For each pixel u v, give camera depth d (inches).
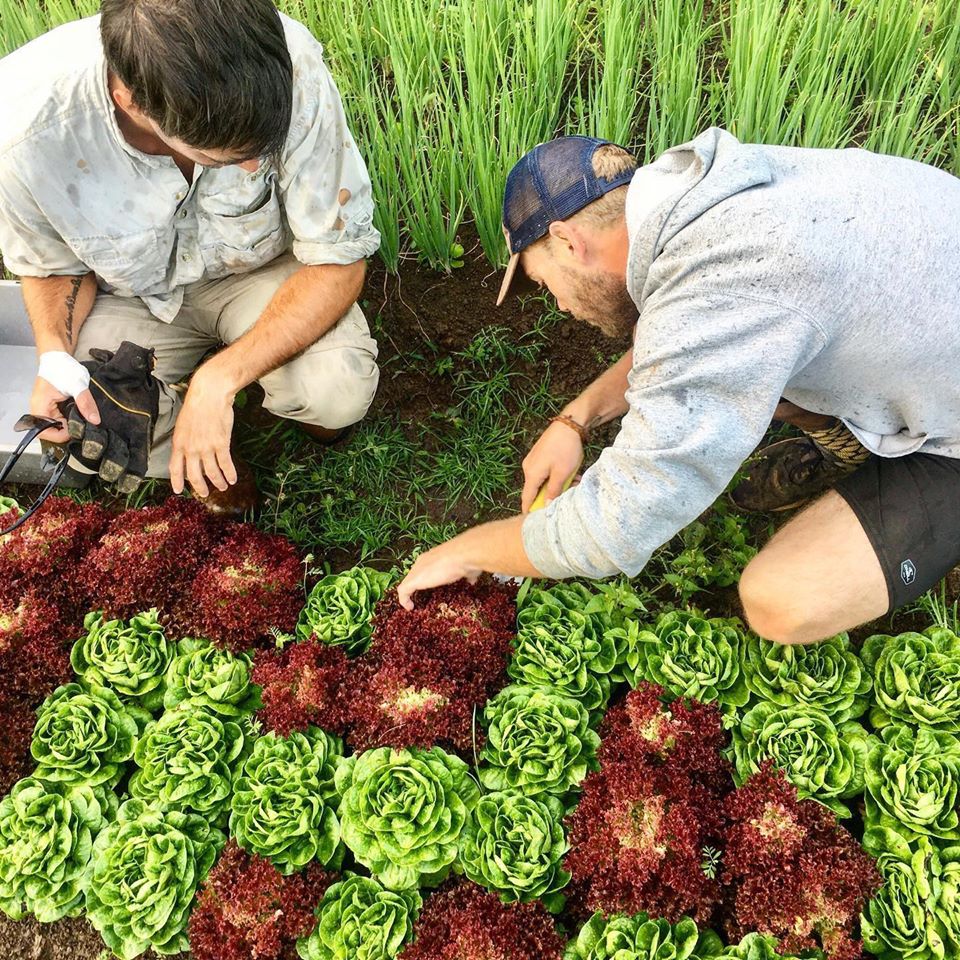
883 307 55.5
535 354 105.5
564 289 65.9
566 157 61.0
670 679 76.3
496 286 110.4
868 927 64.9
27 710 76.9
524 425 102.3
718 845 70.4
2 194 70.6
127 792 76.3
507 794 71.1
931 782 70.2
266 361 79.0
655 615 85.7
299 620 82.7
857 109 112.0
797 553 69.9
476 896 67.6
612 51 107.1
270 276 88.0
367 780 70.5
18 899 69.4
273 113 58.6
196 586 81.5
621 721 75.0
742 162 54.9
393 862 67.8
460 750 76.7
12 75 68.3
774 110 102.4
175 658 79.2
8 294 96.7
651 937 64.8
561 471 79.7
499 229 105.6
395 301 109.5
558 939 65.7
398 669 74.8
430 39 111.7
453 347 106.3
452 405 104.0
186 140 57.8
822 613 68.6
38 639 78.8
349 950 65.7
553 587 84.0
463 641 76.8
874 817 70.7
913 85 112.7
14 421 96.0
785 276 52.4
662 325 54.8
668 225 55.7
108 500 96.5
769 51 107.7
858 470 72.7
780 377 53.5
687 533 88.4
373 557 93.3
